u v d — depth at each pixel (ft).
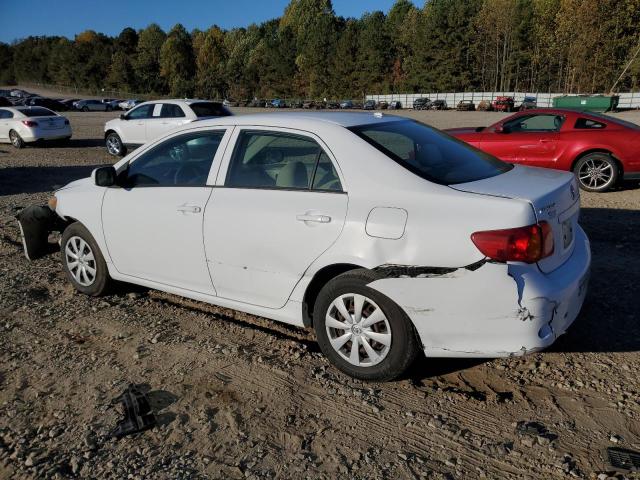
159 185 13.99
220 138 13.16
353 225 10.68
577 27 226.17
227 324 14.11
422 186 10.50
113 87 413.39
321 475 8.69
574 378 11.14
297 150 11.92
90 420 10.19
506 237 9.52
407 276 10.18
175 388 11.16
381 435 9.62
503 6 259.39
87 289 15.99
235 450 9.31
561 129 30.14
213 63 399.85
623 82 225.35
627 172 28.89
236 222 12.23
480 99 218.59
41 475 8.79
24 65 519.19
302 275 11.49
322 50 320.70
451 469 8.75
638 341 12.44
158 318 14.57
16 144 61.41
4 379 11.69
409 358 10.63
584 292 11.46
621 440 9.25
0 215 26.58
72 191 16.01
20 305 15.56
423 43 274.16
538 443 9.24
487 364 11.89
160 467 8.93
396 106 230.48
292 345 12.84
